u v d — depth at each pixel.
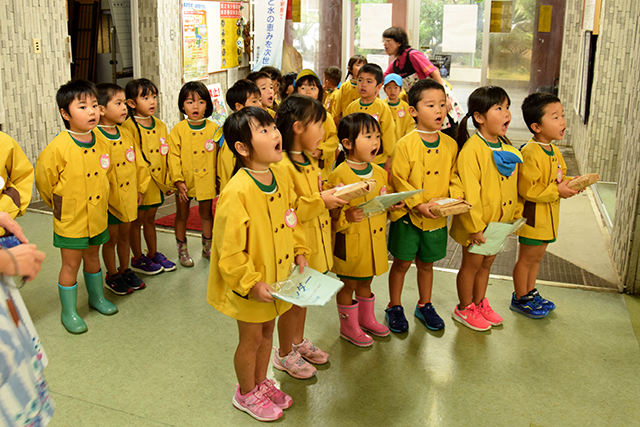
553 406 2.18
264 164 1.87
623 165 3.47
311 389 2.28
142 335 2.69
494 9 7.04
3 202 2.17
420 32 7.30
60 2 4.71
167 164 3.37
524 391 2.27
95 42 7.29
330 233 2.38
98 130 2.80
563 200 4.99
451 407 2.17
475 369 2.43
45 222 4.21
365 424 2.07
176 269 3.49
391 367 2.44
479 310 2.84
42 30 4.56
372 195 2.45
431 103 2.51
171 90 5.65
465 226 2.58
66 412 2.10
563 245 3.92
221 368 2.43
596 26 5.16
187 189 3.39
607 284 3.29
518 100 7.29
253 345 2.02
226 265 1.81
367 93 3.62
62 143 2.54
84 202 2.59
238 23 6.88
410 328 2.79
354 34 7.52
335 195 2.02
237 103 3.04
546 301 2.94
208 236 3.61
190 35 5.87
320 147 2.86
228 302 1.94
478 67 7.23
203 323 2.82
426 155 2.56
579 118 6.48
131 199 3.00
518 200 2.80
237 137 1.82
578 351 2.58
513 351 2.57
